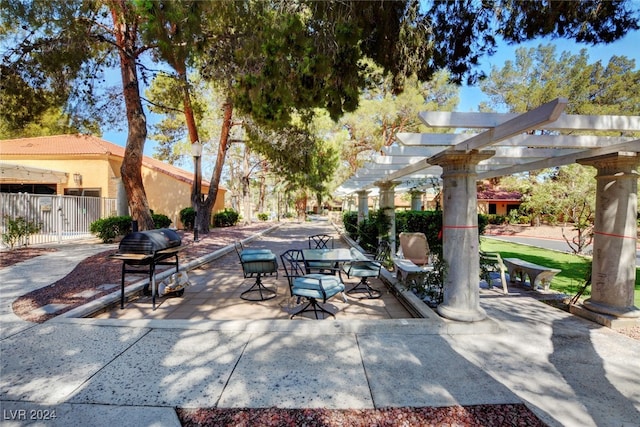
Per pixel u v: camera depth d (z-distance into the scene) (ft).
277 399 7.97
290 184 74.74
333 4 14.73
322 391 8.30
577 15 12.97
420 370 9.37
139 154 26.35
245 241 40.86
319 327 12.12
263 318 14.11
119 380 8.71
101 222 36.06
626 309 13.15
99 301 14.79
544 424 7.13
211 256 28.37
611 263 13.50
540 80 62.54
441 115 10.87
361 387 8.49
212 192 49.70
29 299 15.42
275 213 140.26
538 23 13.64
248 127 44.75
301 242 43.06
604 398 8.10
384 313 14.83
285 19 15.40
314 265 19.24
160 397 8.00
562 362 9.94
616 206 13.44
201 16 18.25
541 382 8.80
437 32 15.28
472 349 10.80
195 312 14.84
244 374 9.09
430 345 11.09
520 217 70.38
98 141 61.41
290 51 15.71
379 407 7.68
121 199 42.88
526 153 16.25
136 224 23.20
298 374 9.11
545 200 38.37
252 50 18.30
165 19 16.98
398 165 21.30
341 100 17.61
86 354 10.15
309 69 15.58
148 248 14.87
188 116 38.96
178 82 28.35
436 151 17.47
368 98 59.00
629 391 8.41
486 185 89.97
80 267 22.56
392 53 15.66
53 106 25.23
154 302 15.08
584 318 14.01
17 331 11.81
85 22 21.54
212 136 65.72
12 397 7.91
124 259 14.66
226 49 22.22
